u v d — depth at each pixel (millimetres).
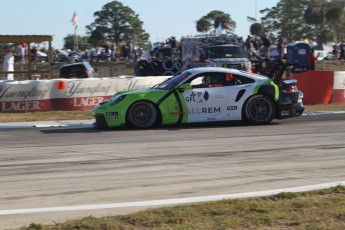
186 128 11703
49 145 9633
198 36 29188
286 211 5039
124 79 16812
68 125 13023
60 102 16078
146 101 11711
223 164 7566
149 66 31172
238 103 11945
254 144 9367
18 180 6660
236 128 11617
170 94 11758
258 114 12062
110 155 8414
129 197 5777
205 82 11953
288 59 31906
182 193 5930
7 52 22484
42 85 15883
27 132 11758
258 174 6875
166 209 5098
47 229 4559
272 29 88188
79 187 6250
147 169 7266
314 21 83500
